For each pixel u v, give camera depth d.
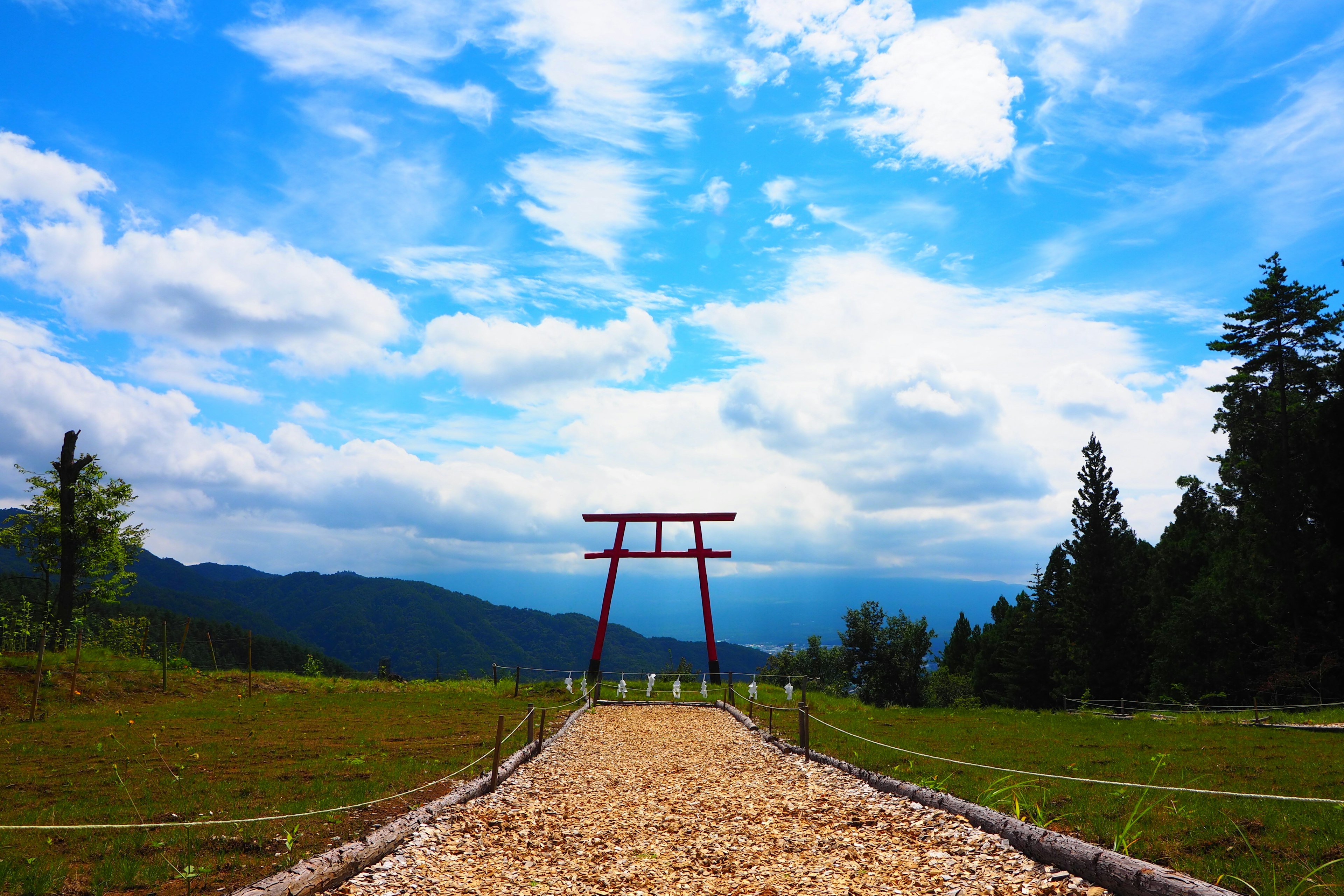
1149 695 54.78
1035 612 72.44
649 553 36.66
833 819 10.62
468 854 9.13
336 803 10.64
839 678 73.75
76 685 24.84
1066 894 7.02
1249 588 42.88
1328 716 23.92
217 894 7.02
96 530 36.25
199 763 14.31
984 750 16.16
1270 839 8.12
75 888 7.26
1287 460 40.84
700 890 8.12
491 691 32.75
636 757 17.53
